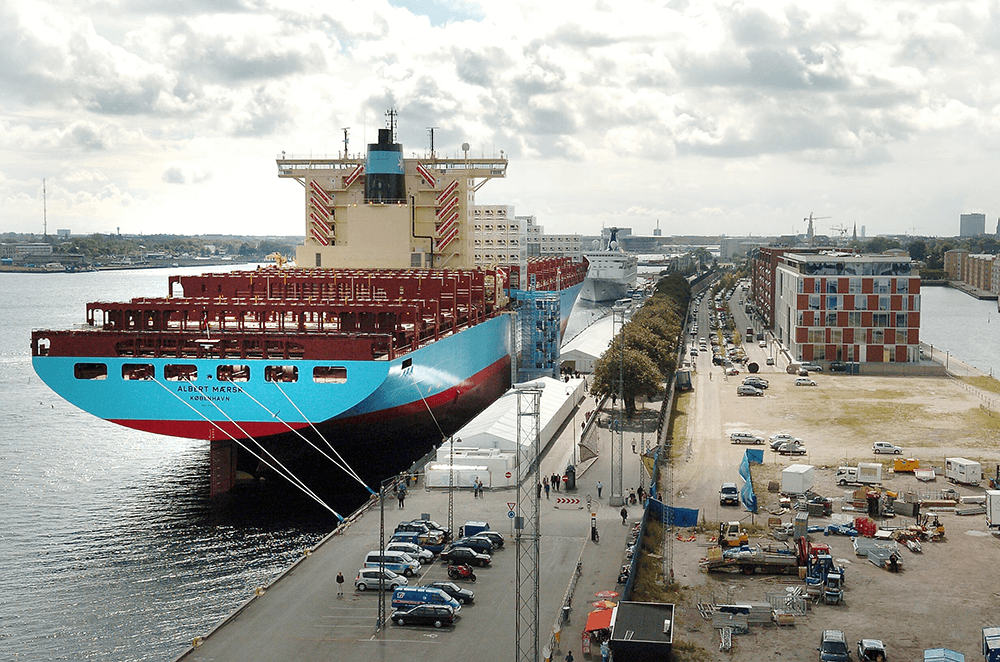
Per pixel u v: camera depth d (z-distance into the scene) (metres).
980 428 130.00
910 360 186.88
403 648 56.78
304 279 130.38
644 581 69.00
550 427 112.38
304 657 55.56
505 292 172.12
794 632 62.16
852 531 82.69
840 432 127.31
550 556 73.12
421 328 113.31
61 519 92.69
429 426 117.69
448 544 73.19
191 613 69.12
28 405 164.88
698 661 57.50
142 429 95.50
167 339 95.00
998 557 77.06
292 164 168.62
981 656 58.81
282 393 93.56
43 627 67.00
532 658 55.41
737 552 73.12
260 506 94.81
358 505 94.38
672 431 126.44
